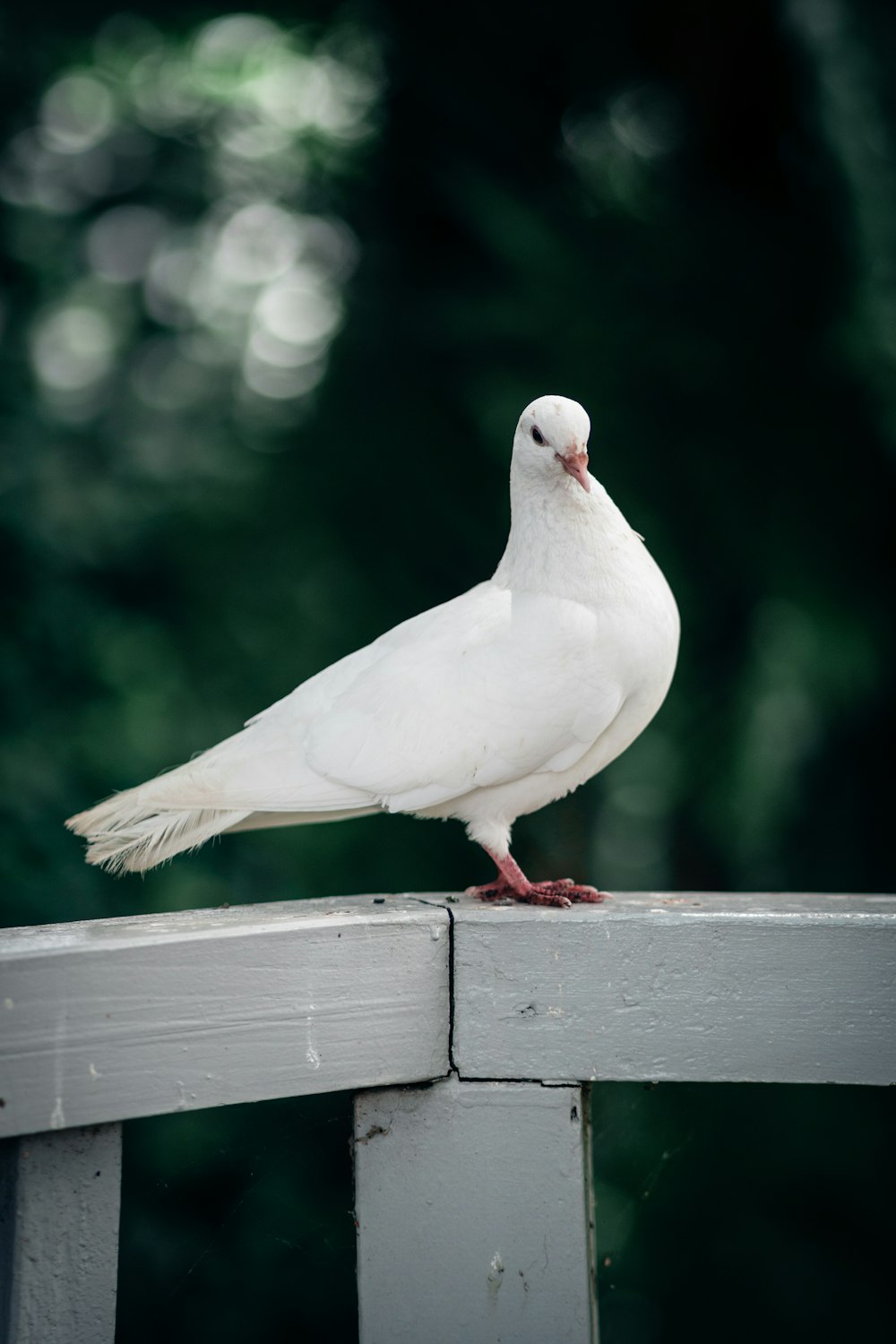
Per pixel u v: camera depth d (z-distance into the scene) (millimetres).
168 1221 4430
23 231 6730
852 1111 5320
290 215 7070
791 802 5387
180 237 7289
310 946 2002
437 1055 2102
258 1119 4168
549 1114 2100
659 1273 5355
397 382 6410
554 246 5867
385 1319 2076
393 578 6457
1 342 6508
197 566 6527
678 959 2107
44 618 5805
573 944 2109
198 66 7027
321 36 6840
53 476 6234
